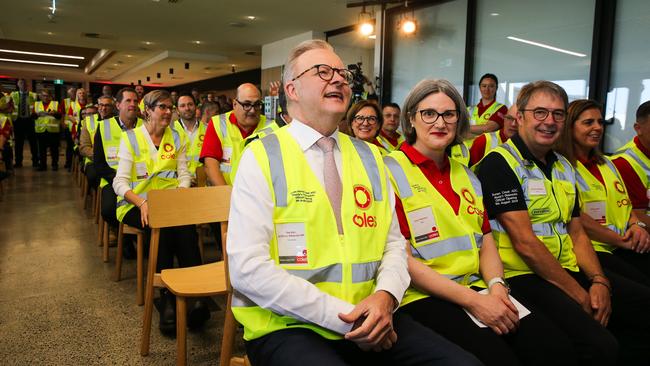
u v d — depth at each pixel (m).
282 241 1.21
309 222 1.21
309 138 1.31
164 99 2.86
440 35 6.34
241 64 14.32
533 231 1.78
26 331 2.32
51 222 4.64
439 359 1.16
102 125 3.34
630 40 4.39
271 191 1.22
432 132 1.61
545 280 1.75
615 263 2.13
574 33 4.80
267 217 1.20
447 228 1.58
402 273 1.29
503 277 1.58
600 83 4.61
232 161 3.03
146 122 3.02
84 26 9.37
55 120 8.61
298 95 1.31
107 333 2.33
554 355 1.40
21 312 2.55
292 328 1.21
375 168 1.38
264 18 8.16
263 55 11.03
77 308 2.62
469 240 1.58
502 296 1.48
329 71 1.28
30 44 13.15
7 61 17.05
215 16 8.13
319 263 1.21
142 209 2.52
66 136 8.80
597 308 1.73
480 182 1.80
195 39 10.53
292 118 1.37
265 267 1.15
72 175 8.07
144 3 7.40
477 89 5.91
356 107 2.99
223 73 16.77
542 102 1.79
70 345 2.20
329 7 7.26
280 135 1.32
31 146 8.94
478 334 1.38
